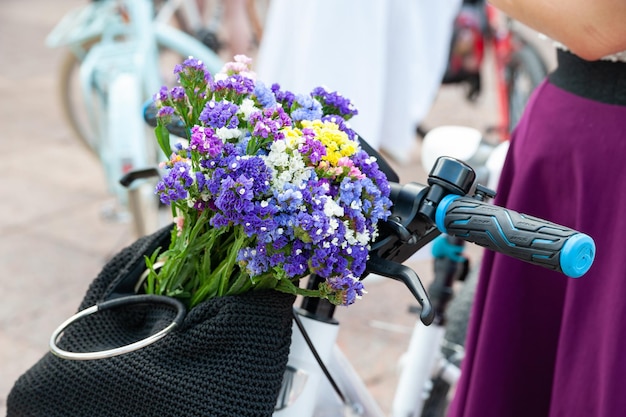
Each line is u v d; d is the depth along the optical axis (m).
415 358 1.69
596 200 1.25
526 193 1.36
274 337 0.99
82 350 1.05
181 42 2.96
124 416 1.01
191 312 1.01
